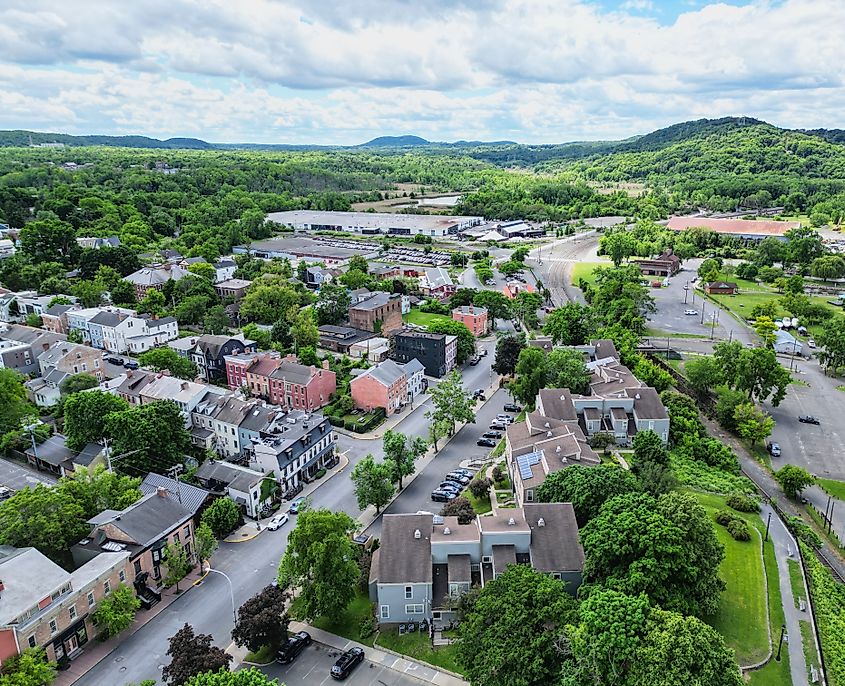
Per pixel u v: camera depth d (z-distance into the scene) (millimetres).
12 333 159750
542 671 53438
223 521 87438
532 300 197500
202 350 148875
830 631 68938
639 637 52625
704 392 140125
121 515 78438
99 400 107000
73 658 67312
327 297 187125
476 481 97375
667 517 68250
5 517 75938
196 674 58000
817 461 114875
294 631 71375
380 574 71188
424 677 64562
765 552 83000
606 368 129000
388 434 99812
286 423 108438
